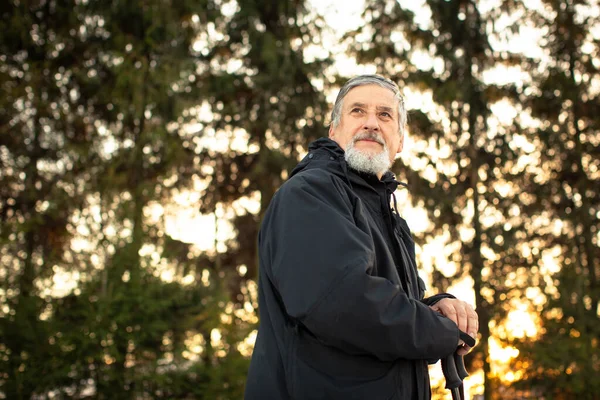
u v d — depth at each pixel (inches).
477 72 542.9
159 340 282.4
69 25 475.5
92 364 268.7
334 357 53.8
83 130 478.3
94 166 450.9
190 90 495.5
